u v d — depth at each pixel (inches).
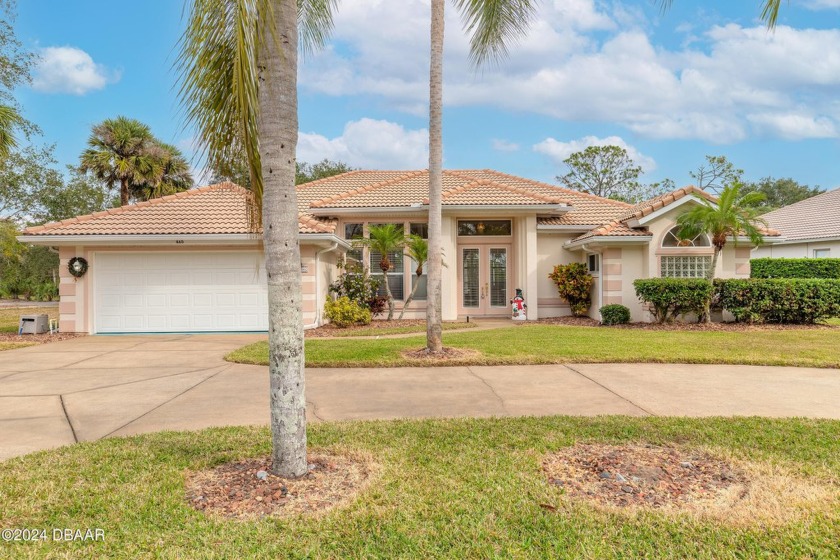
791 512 128.7
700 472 155.0
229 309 547.8
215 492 144.3
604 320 560.4
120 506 135.3
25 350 425.4
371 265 673.6
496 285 686.5
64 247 542.3
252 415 228.8
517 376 303.9
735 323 550.3
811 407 233.0
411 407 238.8
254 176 158.2
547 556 110.6
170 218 559.5
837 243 876.0
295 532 121.1
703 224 522.9
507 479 150.8
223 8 145.6
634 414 222.7
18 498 140.4
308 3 278.1
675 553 111.4
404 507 133.6
